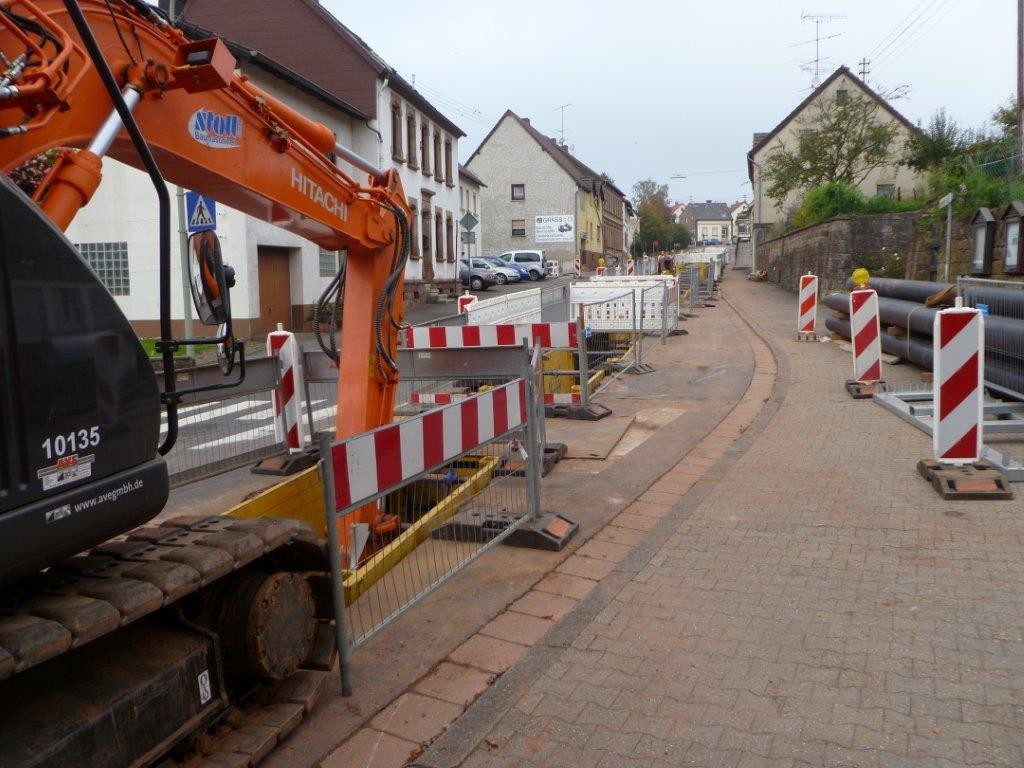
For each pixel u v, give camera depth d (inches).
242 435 293.4
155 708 105.3
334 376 314.2
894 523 216.1
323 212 194.2
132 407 106.7
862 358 403.9
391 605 176.1
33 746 90.4
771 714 130.4
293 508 195.2
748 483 262.1
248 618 125.3
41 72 111.3
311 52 1154.7
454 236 1584.6
